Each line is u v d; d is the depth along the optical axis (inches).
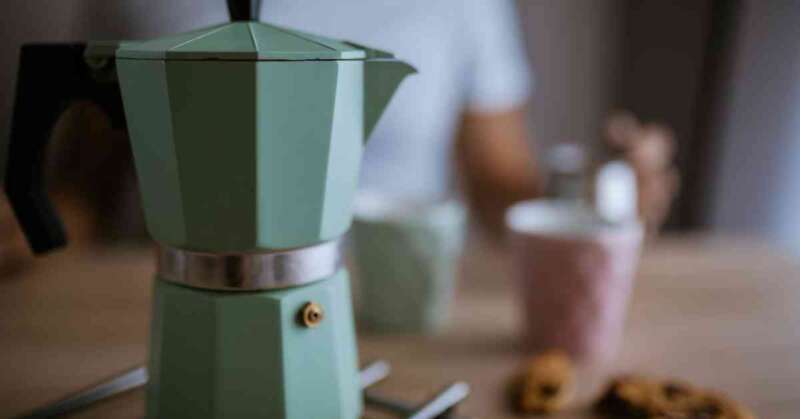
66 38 30.3
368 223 24.2
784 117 51.7
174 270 15.2
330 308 15.7
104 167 30.8
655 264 33.7
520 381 20.8
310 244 15.0
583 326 23.1
